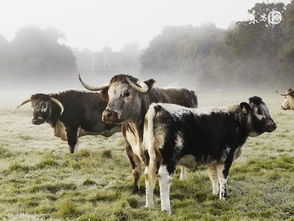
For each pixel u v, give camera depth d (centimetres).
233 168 998
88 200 775
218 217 688
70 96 1180
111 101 741
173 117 688
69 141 1184
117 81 757
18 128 1808
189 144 702
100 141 1488
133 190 833
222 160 763
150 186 732
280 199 772
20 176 948
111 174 967
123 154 1216
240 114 777
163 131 680
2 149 1256
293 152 1246
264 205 741
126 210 711
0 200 766
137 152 788
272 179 916
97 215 683
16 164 1009
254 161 1092
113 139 1534
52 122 1205
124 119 745
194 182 889
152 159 691
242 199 775
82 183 883
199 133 712
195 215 693
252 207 740
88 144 1421
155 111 685
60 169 1010
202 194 809
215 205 751
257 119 794
